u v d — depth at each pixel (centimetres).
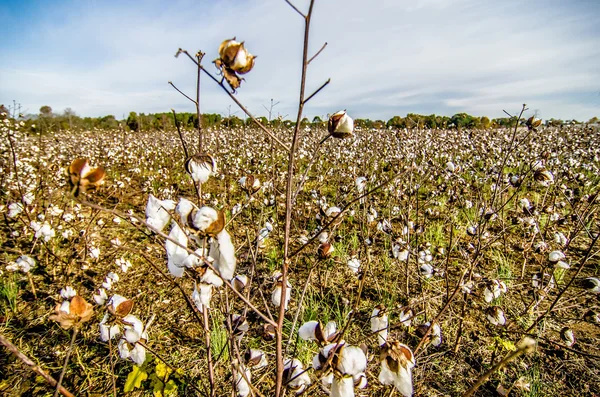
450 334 265
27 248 398
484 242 345
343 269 362
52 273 340
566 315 289
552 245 399
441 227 442
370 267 350
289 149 108
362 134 1095
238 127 1151
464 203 493
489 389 218
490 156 849
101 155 1213
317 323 114
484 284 242
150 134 1817
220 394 211
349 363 104
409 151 724
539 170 259
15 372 230
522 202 344
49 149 1002
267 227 235
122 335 140
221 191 635
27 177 627
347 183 559
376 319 164
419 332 182
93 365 235
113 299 138
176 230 105
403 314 212
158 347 252
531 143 927
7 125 585
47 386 220
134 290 328
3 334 264
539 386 212
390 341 109
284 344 242
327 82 95
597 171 815
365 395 200
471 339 261
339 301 307
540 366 234
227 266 99
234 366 138
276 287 158
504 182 490
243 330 165
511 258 384
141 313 293
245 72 98
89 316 96
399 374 105
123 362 237
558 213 468
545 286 293
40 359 242
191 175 116
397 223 457
